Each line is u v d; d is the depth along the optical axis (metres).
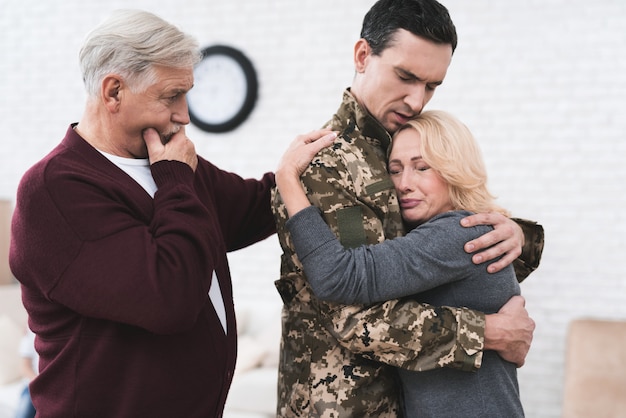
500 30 5.89
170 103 1.94
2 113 7.29
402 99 2.08
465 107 5.96
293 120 6.50
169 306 1.75
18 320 6.22
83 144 1.93
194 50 1.92
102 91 1.88
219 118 6.62
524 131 5.84
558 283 5.77
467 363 1.88
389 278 1.85
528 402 5.79
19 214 1.85
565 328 5.73
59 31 7.12
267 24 6.55
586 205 5.72
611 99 5.67
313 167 1.99
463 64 5.97
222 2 6.66
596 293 5.69
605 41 5.67
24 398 4.15
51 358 1.90
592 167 5.71
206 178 2.31
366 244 1.95
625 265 5.64
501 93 5.89
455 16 5.98
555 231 5.77
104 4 6.99
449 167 2.04
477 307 2.00
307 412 2.05
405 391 2.03
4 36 7.27
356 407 2.00
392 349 1.89
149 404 1.85
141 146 2.00
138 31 1.84
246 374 5.36
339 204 1.96
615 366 5.02
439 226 1.94
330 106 6.40
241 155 6.64
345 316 1.90
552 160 5.79
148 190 1.99
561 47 5.76
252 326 6.24
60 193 1.80
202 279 1.85
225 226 2.37
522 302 2.02
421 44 2.00
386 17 2.05
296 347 2.11
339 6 6.36
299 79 6.48
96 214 1.79
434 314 1.88
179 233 1.83
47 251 1.79
